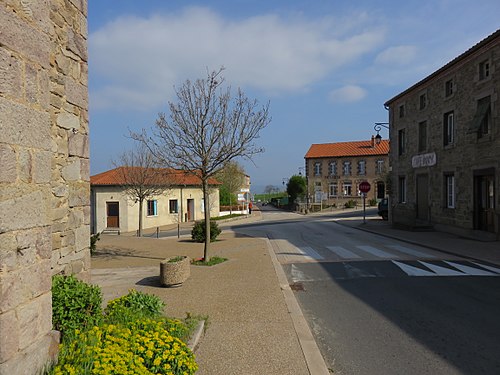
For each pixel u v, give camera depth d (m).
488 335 4.81
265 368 3.77
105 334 3.26
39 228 2.93
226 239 16.59
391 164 23.09
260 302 6.11
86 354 2.75
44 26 3.12
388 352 4.33
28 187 2.83
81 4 5.68
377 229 19.19
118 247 14.91
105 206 29.34
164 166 11.26
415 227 17.55
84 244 5.61
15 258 2.65
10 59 2.70
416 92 19.58
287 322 5.12
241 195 43.22
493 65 13.43
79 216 5.51
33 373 2.72
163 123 15.02
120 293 6.83
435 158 17.59
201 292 6.79
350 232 18.59
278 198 68.88
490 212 13.90
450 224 16.42
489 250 11.50
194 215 36.53
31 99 2.91
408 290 7.13
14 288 2.62
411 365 3.99
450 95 16.31
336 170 52.81
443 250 11.69
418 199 19.61
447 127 16.89
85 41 5.77
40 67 3.04
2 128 2.59
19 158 2.74
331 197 52.97
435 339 4.70
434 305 6.16
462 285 7.48
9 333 2.55
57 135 5.05
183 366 3.16
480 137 14.34
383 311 5.86
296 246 13.61
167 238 19.00
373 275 8.48
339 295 6.84
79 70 5.60
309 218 33.44
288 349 4.23
